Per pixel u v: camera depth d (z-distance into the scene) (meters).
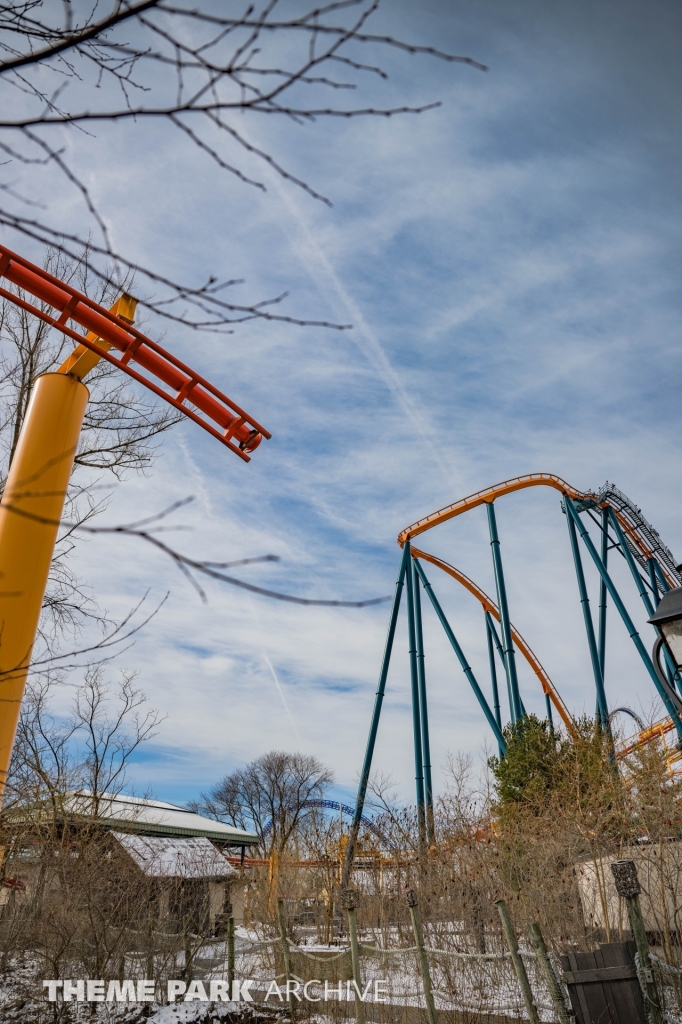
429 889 10.45
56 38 2.12
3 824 8.92
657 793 10.21
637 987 5.32
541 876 9.97
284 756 48.75
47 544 9.60
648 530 29.69
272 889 12.51
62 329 11.55
